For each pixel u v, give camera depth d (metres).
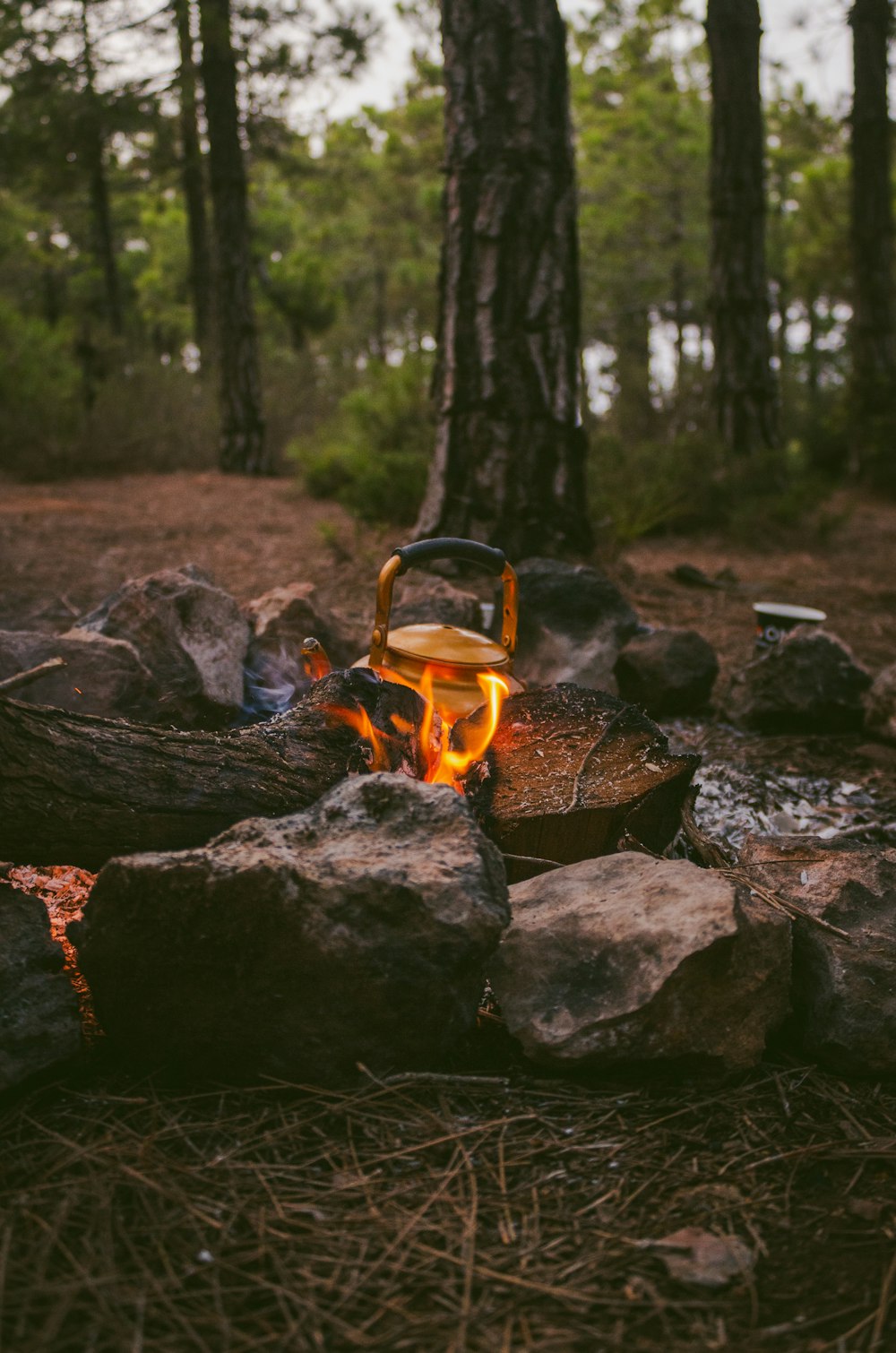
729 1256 1.69
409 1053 2.12
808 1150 1.96
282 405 15.97
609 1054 2.11
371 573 6.56
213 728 3.64
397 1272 1.65
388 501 8.11
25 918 2.19
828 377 29.12
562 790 2.79
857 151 14.34
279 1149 1.92
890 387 14.25
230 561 7.05
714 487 9.75
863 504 13.28
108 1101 2.05
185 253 26.77
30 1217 1.73
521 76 5.88
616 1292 1.63
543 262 5.98
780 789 3.85
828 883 2.46
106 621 3.66
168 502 10.23
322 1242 1.71
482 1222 1.77
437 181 26.77
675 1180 1.88
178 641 3.63
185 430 14.45
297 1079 2.10
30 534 7.69
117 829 2.36
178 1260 1.66
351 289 34.16
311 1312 1.56
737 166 10.79
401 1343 1.52
